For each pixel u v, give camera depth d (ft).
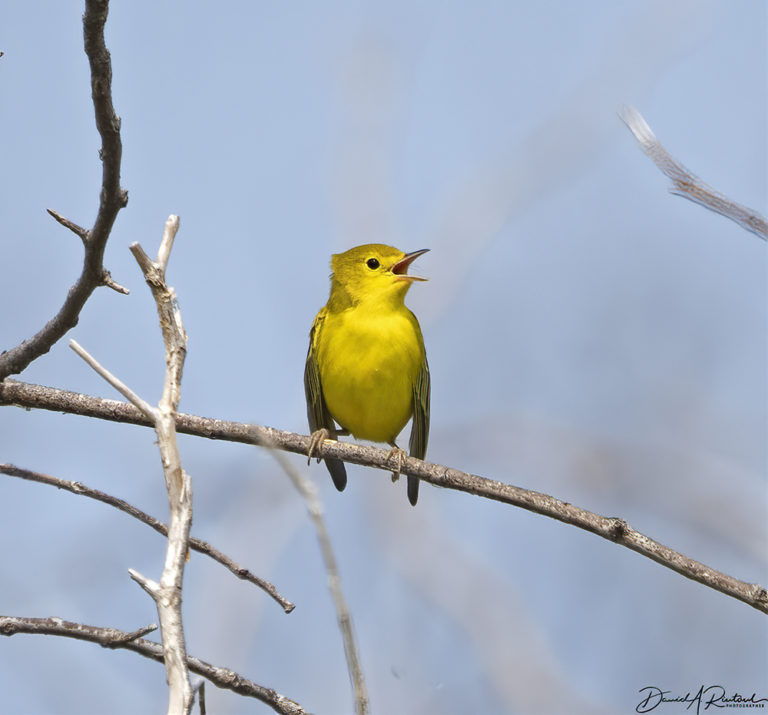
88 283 32.68
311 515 19.95
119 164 28.94
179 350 23.84
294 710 29.78
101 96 27.09
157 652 29.19
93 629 28.63
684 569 29.78
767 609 28.86
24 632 28.30
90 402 35.60
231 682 29.50
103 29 25.75
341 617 19.89
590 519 31.27
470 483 34.09
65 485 31.55
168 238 25.52
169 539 21.02
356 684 19.67
